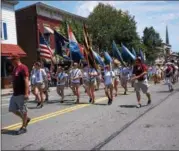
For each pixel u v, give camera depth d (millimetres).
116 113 12492
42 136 8922
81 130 9570
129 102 15820
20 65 9258
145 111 12828
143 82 14133
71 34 19344
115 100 16812
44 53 24656
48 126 10258
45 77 15180
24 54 31812
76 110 13617
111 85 15102
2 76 30281
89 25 44812
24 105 9305
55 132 9383
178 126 9938
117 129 9609
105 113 12562
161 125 10109
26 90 9234
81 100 17406
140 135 8852
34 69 15445
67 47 23234
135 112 12641
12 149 7691
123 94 19969
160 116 11656
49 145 7988
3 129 9914
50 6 38844
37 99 15750
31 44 38094
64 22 38719
